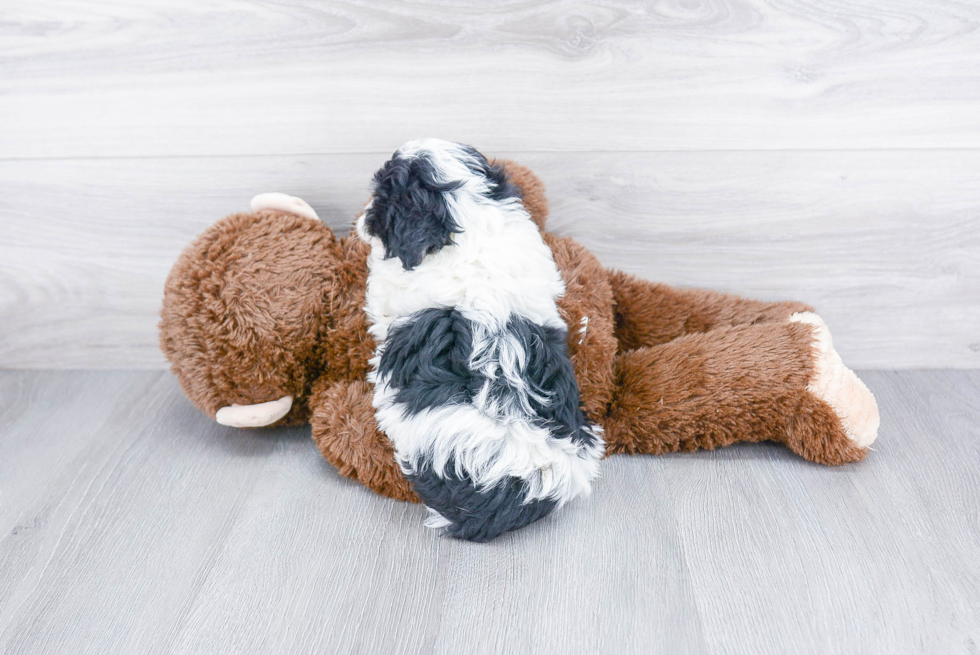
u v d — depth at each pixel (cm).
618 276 108
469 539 84
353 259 94
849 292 114
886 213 108
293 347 93
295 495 93
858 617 75
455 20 97
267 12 97
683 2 95
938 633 73
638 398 95
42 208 110
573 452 84
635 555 82
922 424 105
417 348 83
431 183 83
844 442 94
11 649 73
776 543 84
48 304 118
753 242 110
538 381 82
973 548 83
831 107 101
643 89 100
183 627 75
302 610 76
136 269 115
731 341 97
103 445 104
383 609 76
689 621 74
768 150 104
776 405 94
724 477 95
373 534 86
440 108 102
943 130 102
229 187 108
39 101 103
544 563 81
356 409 90
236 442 104
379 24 97
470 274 84
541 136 104
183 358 94
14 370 124
